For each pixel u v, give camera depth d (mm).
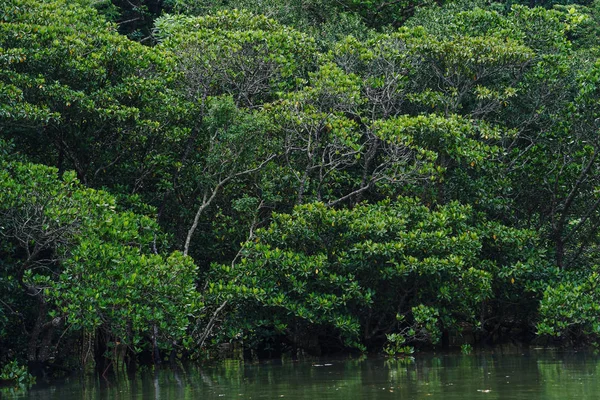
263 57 19641
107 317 15375
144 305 15391
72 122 18234
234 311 17812
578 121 19750
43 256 17672
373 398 11141
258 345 19109
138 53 18484
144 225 16453
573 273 19094
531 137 21812
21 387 14773
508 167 20688
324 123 18938
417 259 17406
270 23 21672
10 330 17281
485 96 20109
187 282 15977
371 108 21312
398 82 20703
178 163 18953
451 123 18766
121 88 17922
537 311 19453
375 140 19422
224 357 19219
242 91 20000
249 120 18328
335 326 17438
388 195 20406
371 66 21047
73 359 17578
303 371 15125
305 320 18219
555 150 20781
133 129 18531
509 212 20922
